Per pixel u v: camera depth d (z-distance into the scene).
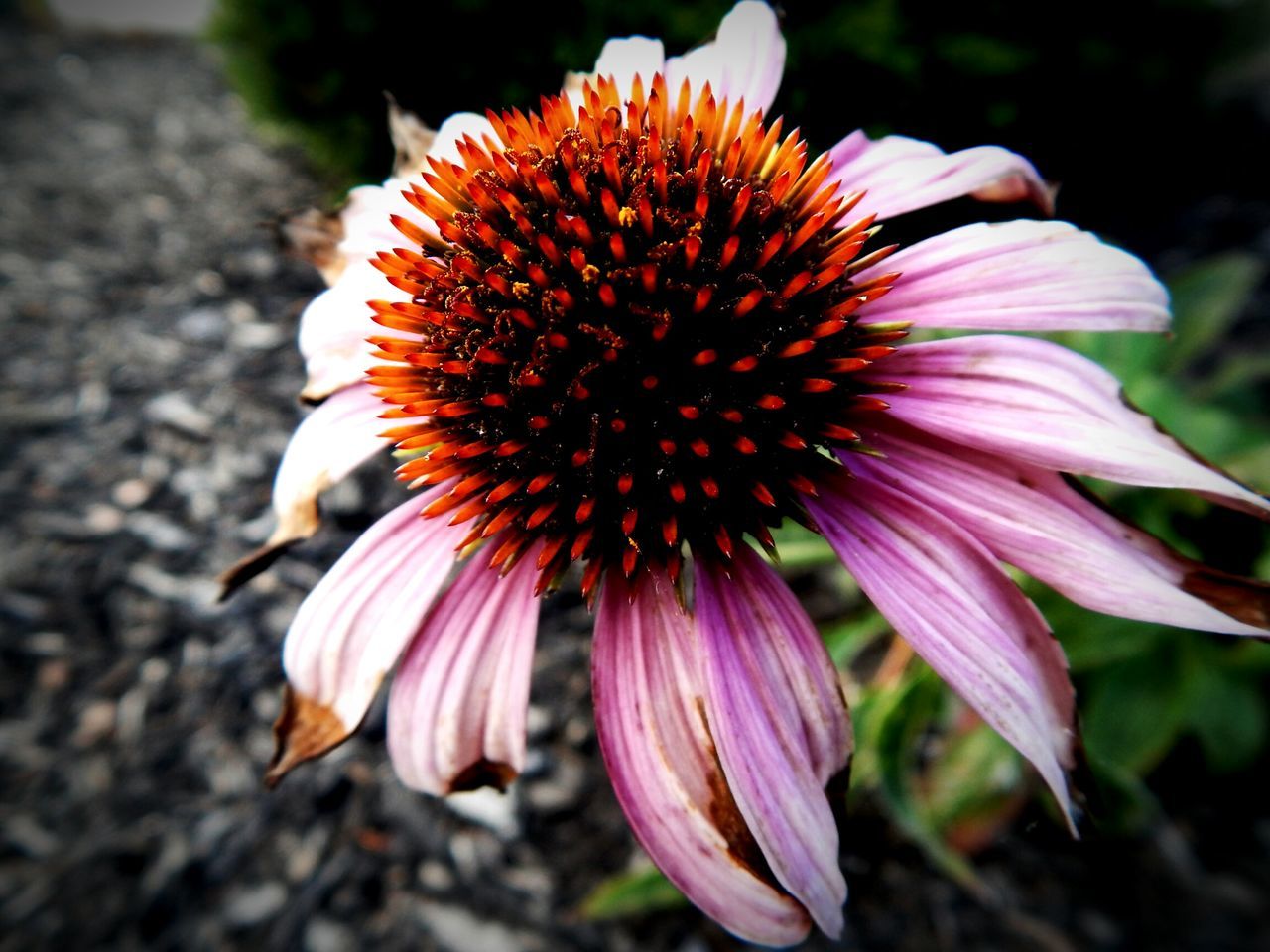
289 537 0.08
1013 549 0.07
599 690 0.07
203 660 0.20
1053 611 0.13
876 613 0.14
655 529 0.08
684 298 0.07
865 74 0.16
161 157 0.35
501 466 0.08
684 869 0.07
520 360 0.07
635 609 0.07
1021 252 0.07
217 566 0.21
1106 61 0.23
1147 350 0.15
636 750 0.07
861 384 0.07
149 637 0.20
